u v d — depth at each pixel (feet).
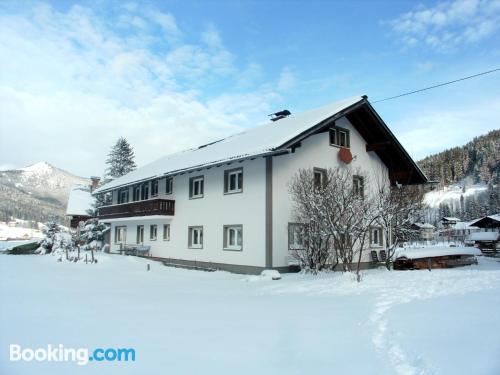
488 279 38.68
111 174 164.96
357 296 32.40
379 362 15.52
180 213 74.13
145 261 77.20
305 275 50.29
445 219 236.02
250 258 57.11
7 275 52.24
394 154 72.13
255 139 63.41
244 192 59.36
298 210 54.90
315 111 69.62
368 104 63.21
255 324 22.36
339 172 61.46
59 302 30.96
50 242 108.78
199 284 45.03
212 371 15.10
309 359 16.20
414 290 33.50
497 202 251.39
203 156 69.26
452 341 17.04
